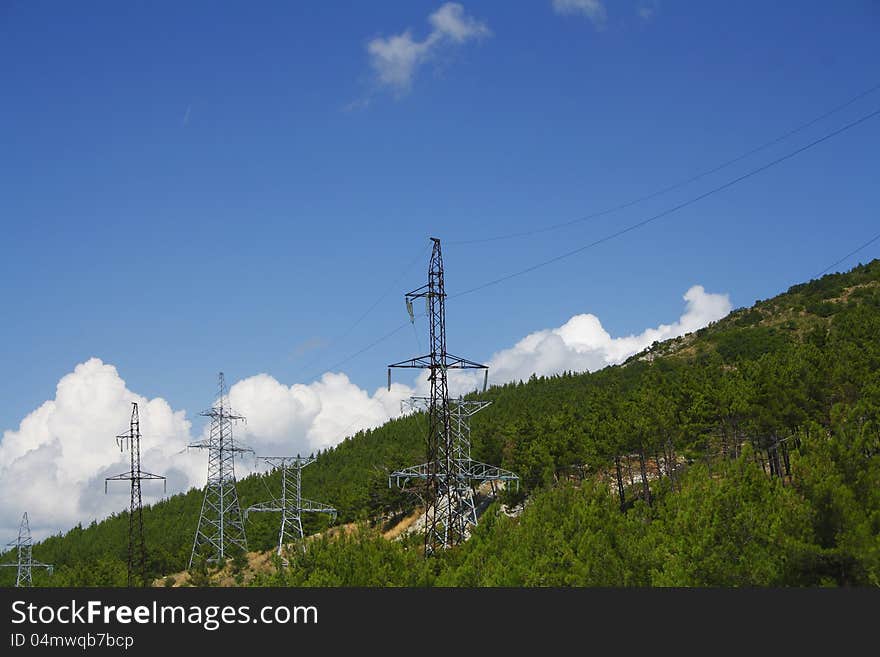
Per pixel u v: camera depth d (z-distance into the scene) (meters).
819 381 66.81
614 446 88.94
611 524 52.41
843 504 38.56
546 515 60.25
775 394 68.50
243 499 191.12
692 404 85.94
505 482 98.75
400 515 132.00
